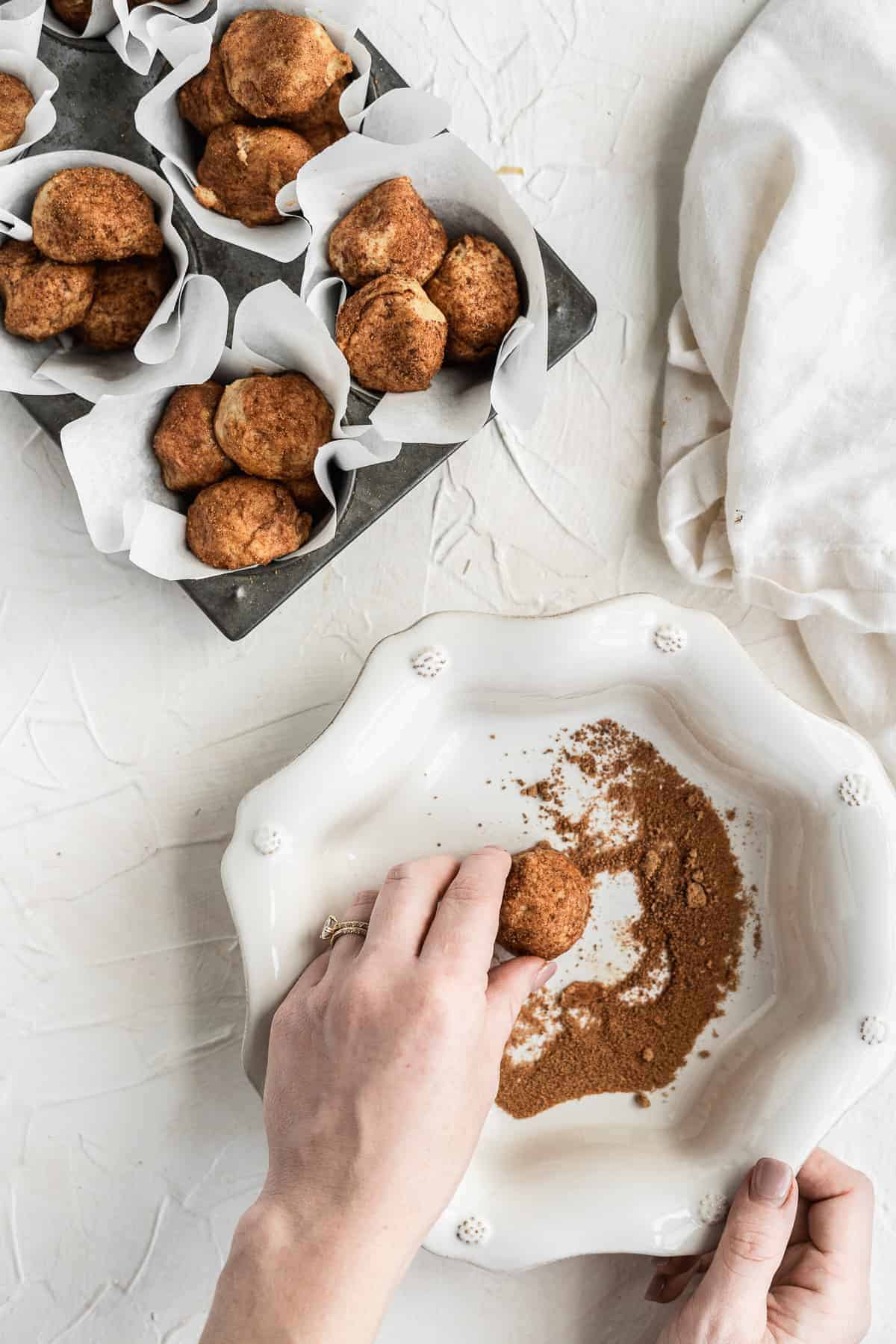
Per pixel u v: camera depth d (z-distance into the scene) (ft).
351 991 1.87
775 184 2.36
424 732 2.32
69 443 2.12
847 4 2.31
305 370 2.21
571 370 2.53
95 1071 2.49
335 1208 1.77
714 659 2.27
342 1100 1.82
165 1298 2.51
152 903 2.49
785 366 2.33
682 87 2.51
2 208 2.15
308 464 2.17
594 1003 2.39
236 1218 2.51
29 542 2.46
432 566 2.52
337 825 2.27
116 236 2.11
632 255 2.52
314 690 2.51
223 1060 2.51
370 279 2.16
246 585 2.26
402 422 2.18
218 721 2.50
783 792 2.35
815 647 2.51
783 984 2.41
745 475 2.36
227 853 2.19
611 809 2.41
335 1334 1.72
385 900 1.99
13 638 2.46
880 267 2.34
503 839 2.38
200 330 2.17
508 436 2.52
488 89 2.50
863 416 2.33
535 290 2.15
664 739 2.43
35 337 2.19
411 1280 2.56
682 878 2.40
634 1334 2.56
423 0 2.47
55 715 2.48
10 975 2.48
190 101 2.18
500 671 2.26
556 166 2.51
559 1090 2.38
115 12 2.17
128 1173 2.50
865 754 2.28
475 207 2.21
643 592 2.44
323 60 2.12
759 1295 2.17
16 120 2.16
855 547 2.37
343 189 2.17
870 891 2.25
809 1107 2.23
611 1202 2.23
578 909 2.18
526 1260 2.21
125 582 2.48
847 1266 2.36
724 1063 2.40
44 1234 2.49
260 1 2.18
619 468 2.54
